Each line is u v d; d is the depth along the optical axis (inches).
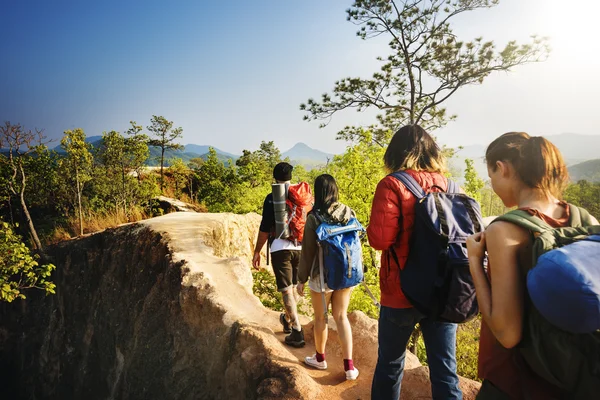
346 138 700.7
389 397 114.3
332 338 195.8
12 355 690.8
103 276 534.6
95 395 473.7
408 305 104.7
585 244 55.2
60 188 1057.5
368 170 417.1
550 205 67.0
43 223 1040.8
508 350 66.2
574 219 64.9
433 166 106.3
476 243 70.1
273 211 183.8
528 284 55.7
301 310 385.4
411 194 99.7
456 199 98.7
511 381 65.6
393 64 702.5
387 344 111.6
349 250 144.0
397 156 108.7
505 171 70.3
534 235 61.1
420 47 690.2
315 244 149.6
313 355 182.9
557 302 51.8
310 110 740.7
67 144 928.9
